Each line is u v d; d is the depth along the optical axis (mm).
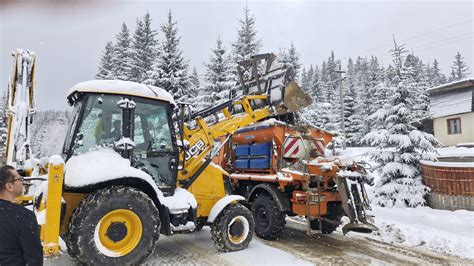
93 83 4699
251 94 7445
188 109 5598
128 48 24406
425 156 9477
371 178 6070
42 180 4723
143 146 5031
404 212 7953
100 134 4664
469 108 23781
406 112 9531
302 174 6211
